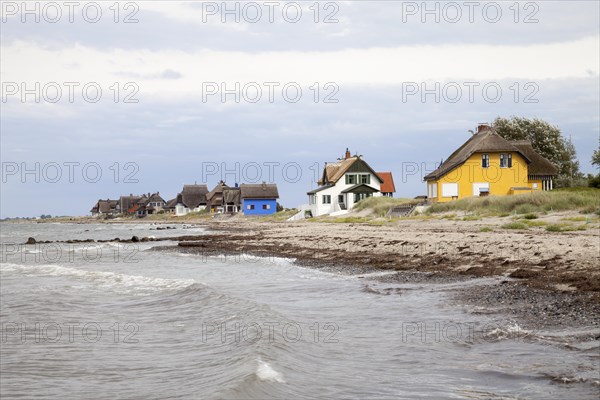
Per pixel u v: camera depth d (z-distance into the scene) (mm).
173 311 17781
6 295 22188
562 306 13633
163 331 14812
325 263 28125
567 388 8477
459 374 9609
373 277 22156
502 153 63969
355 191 83438
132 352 12641
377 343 12000
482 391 8695
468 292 16859
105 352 12703
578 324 12000
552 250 21328
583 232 28672
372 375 9773
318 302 17719
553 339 11109
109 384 10172
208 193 167375
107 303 19953
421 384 9172
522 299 14961
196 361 11492
